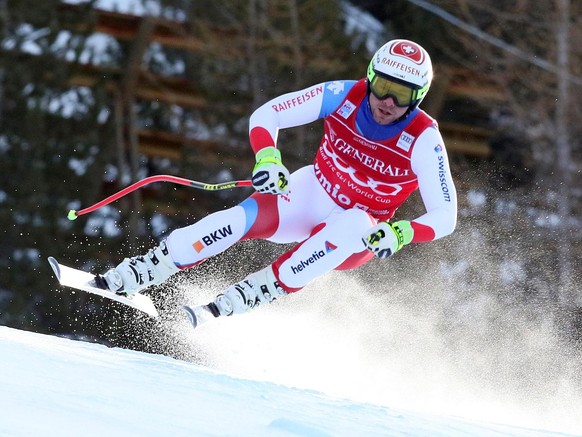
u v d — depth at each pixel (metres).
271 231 10.39
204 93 38.25
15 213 35.00
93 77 37.47
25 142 35.47
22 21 36.19
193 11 37.88
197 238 10.08
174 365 9.08
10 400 6.09
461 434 7.89
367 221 10.23
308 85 37.53
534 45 37.41
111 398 6.75
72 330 34.22
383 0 40.84
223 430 6.38
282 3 37.41
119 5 38.12
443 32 38.81
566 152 34.72
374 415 8.06
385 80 9.62
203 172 38.44
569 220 33.97
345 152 10.28
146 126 39.41
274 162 9.68
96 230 36.44
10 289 34.47
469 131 38.59
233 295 10.12
